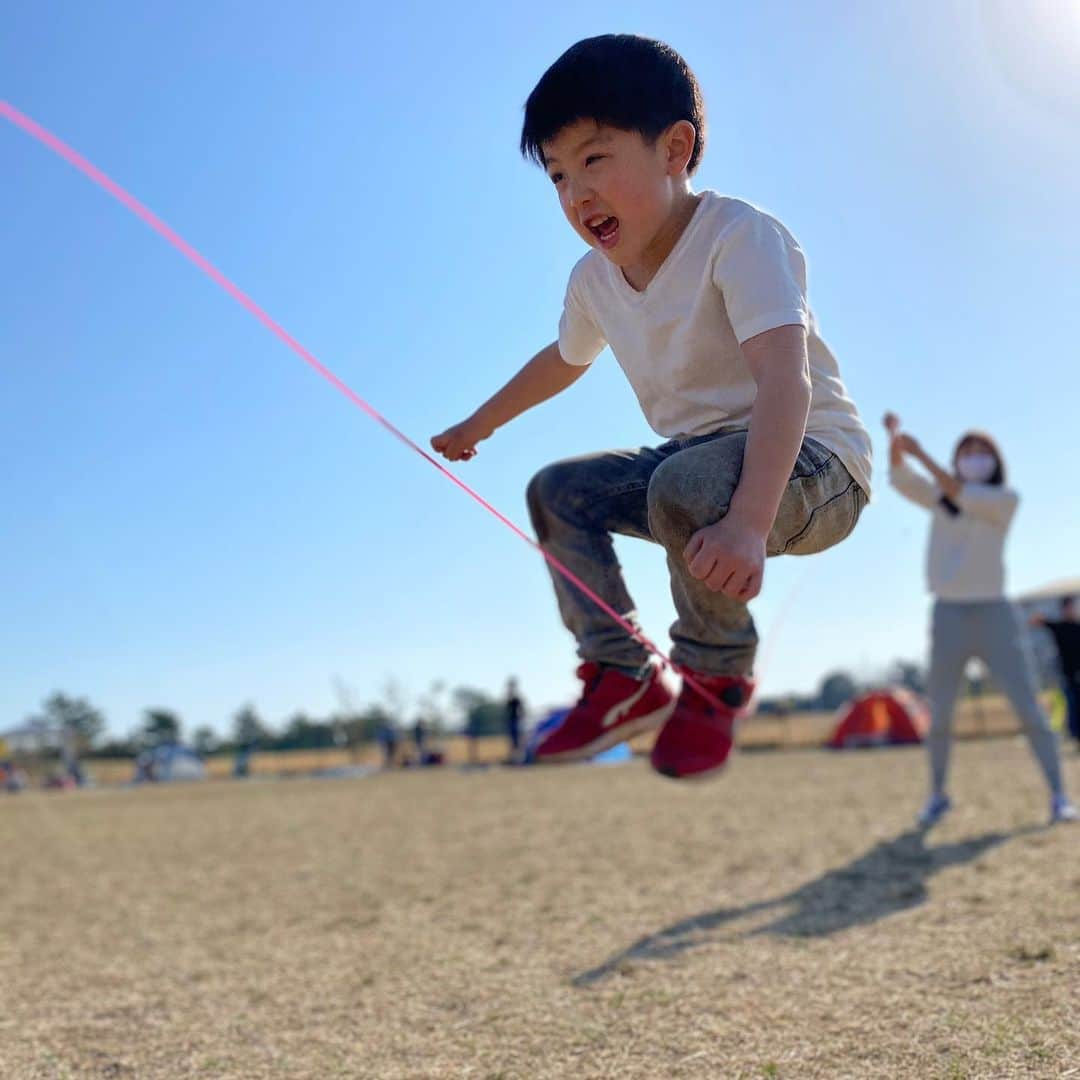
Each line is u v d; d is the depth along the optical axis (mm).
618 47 1980
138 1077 2957
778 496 1824
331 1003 3572
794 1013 3021
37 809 14984
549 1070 2760
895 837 6000
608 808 8914
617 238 2043
